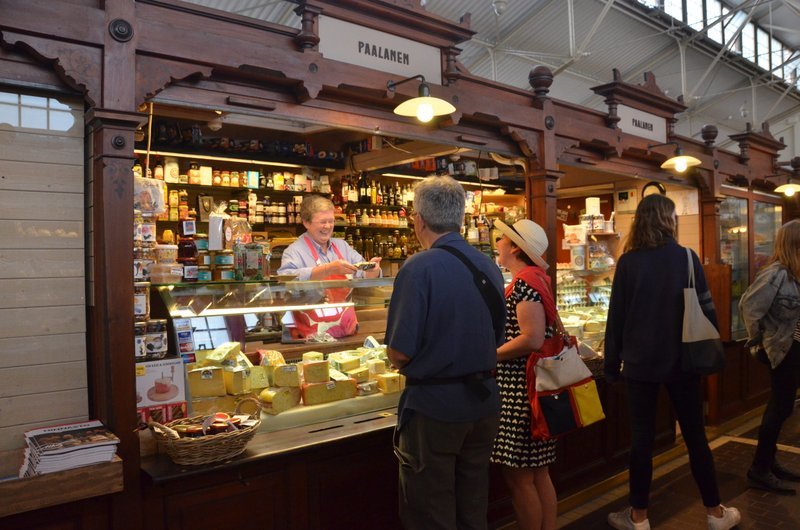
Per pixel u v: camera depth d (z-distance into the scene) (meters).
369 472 2.82
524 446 2.69
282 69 2.53
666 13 10.06
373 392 3.05
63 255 2.17
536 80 3.72
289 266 3.59
